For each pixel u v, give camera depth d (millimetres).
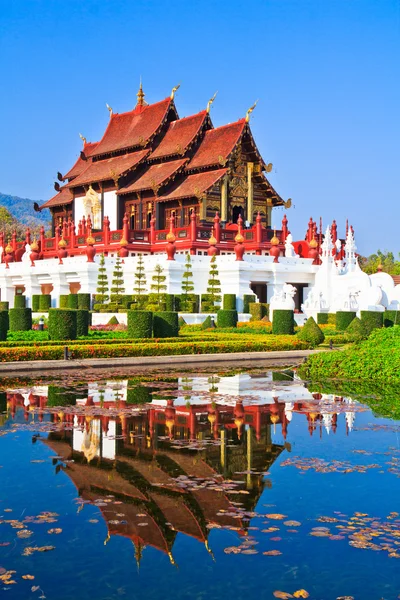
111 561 7207
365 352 21594
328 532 7926
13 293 58500
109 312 44781
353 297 42844
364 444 12188
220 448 11891
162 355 26297
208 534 7902
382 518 8375
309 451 11703
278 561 7199
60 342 26406
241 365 25500
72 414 14844
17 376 21422
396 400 16812
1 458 11125
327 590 6574
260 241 53688
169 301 44500
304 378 21266
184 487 9625
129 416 14680
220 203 59625
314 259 54188
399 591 6555
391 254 103562
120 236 53438
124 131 69688
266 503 8938
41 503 8922
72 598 6426
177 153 61594
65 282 51781
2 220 136750
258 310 45312
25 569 7023
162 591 6566
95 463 10867
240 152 61094
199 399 16906
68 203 72250
